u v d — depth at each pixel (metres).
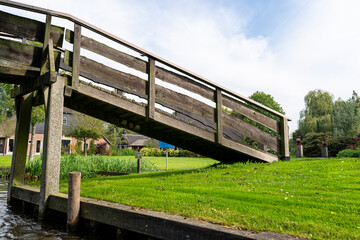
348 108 29.12
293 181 6.54
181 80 8.84
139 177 9.79
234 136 10.16
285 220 3.43
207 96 9.39
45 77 6.20
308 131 29.02
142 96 8.06
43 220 5.71
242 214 3.77
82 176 11.60
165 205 4.43
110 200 5.03
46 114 6.16
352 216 3.55
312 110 30.19
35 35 6.56
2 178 13.15
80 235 4.68
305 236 2.84
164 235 3.53
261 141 10.56
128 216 4.05
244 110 10.24
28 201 6.51
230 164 10.76
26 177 11.06
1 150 32.94
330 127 28.28
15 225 5.36
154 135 10.09
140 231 3.84
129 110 7.81
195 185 6.75
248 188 5.91
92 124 29.22
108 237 4.55
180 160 25.52
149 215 3.77
